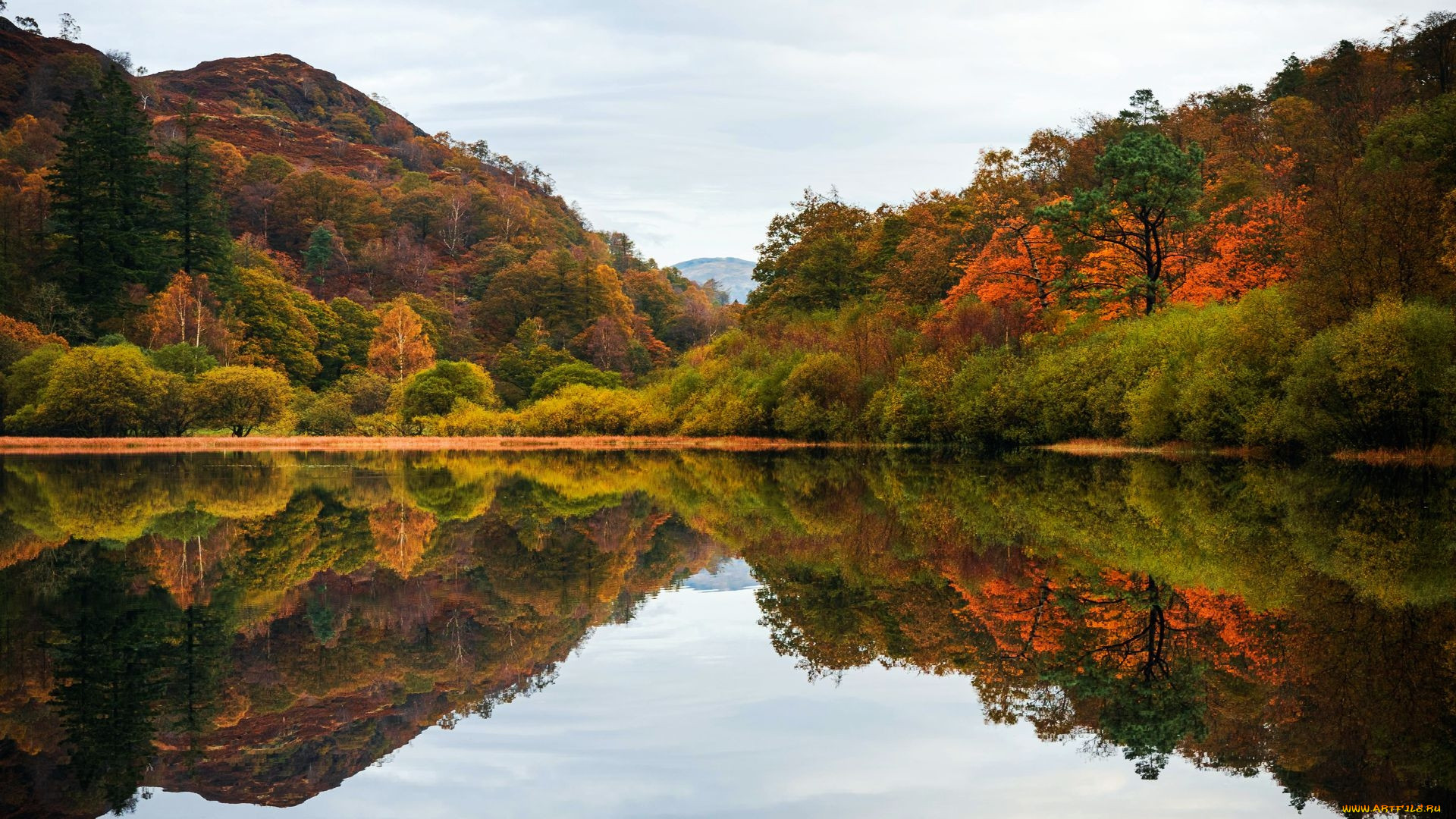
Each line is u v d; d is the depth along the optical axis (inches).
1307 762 272.5
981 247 2290.8
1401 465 1048.2
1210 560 567.2
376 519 836.0
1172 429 1349.7
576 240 7027.6
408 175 6712.6
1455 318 1015.6
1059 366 1566.2
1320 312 1152.2
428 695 350.6
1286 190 1920.5
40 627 442.0
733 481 1234.0
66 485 1155.3
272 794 261.7
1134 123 2486.5
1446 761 270.7
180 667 381.7
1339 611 435.8
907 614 466.0
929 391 1753.2
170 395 2262.6
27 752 290.2
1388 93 1982.0
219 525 791.1
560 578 574.9
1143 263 1806.1
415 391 2484.0
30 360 2240.4
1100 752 286.4
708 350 2640.3
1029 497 930.1
